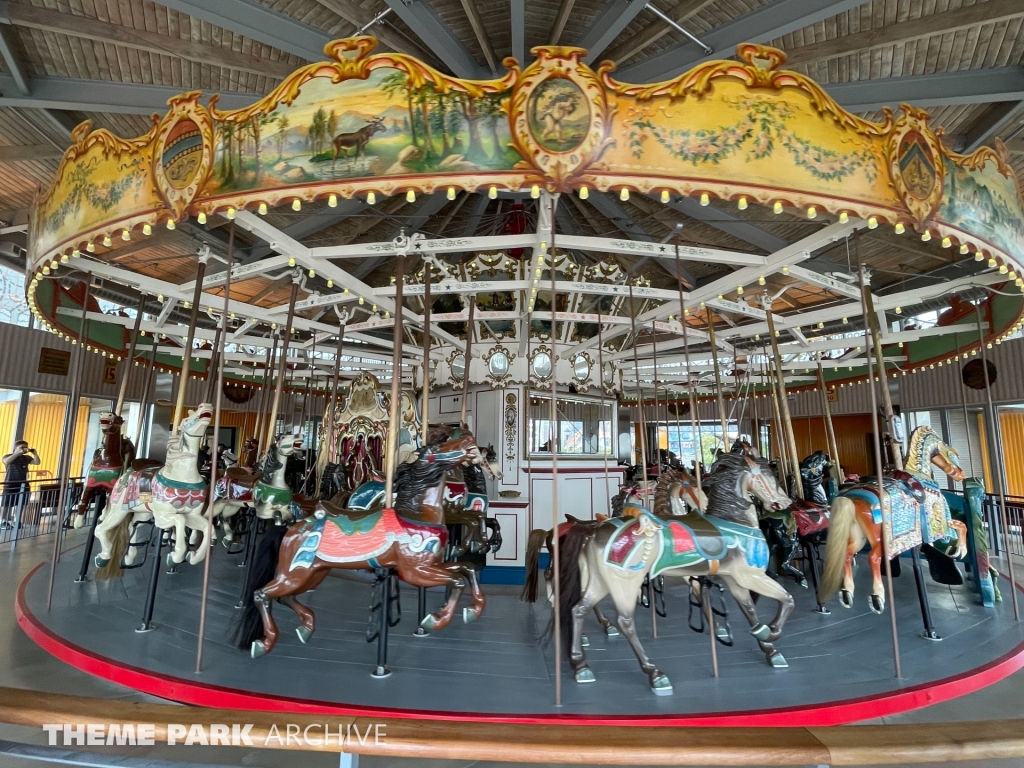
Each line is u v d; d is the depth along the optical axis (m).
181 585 6.64
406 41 6.32
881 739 1.86
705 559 4.01
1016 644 4.74
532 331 8.96
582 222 9.55
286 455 5.99
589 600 3.99
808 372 13.20
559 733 1.95
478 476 7.54
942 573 7.12
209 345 12.38
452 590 4.11
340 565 4.05
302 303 6.95
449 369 9.25
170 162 3.79
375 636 4.20
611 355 9.66
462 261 8.33
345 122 3.44
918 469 6.04
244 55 5.85
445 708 3.40
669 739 1.90
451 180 3.40
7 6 5.18
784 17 5.09
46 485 11.95
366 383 8.57
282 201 3.56
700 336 8.84
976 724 1.95
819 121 3.52
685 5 5.58
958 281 6.25
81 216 4.33
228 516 7.27
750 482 4.37
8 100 6.07
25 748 1.91
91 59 6.21
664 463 9.94
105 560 6.13
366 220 8.98
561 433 9.27
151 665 4.06
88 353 13.59
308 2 5.66
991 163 4.32
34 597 5.97
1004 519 6.15
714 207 8.24
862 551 9.97
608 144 3.36
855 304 6.99
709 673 4.04
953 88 5.88
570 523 5.12
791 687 3.78
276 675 3.90
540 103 3.32
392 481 4.58
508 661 4.26
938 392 13.62
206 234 8.36
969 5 5.22
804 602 6.29
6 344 11.99
